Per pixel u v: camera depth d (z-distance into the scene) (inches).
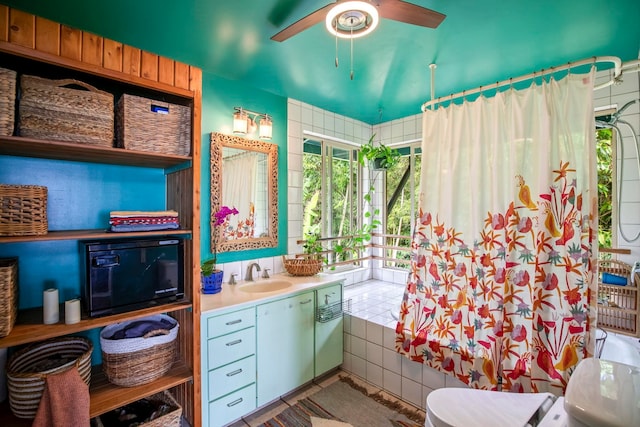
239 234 97.8
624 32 69.6
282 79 95.3
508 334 67.4
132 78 58.1
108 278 57.4
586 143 60.3
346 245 138.7
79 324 53.9
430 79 95.3
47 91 50.9
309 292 90.0
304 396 87.8
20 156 61.1
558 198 63.1
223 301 74.9
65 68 53.6
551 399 52.0
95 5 59.0
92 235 55.1
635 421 33.1
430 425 51.4
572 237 61.4
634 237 86.2
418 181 137.2
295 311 86.0
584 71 90.3
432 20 53.7
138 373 60.7
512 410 51.0
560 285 62.3
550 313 62.9
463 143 75.8
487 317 70.9
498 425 47.8
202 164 90.0
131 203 74.6
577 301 60.5
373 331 93.0
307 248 117.3
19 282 60.4
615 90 89.1
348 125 135.3
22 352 56.6
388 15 52.6
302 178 116.6
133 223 60.9
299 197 115.6
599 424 34.1
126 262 59.5
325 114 125.0
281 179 109.9
